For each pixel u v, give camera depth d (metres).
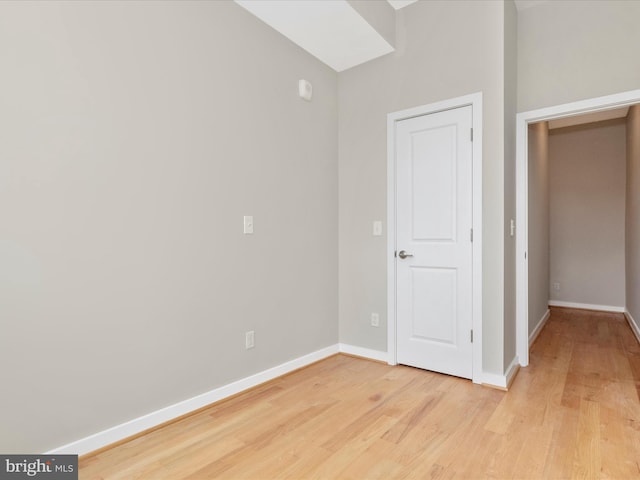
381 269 3.14
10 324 1.54
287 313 2.87
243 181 2.52
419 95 2.90
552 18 2.81
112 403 1.85
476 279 2.63
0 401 1.52
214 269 2.33
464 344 2.71
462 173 2.72
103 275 1.82
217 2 2.34
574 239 5.36
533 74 2.89
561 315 4.94
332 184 3.34
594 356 3.22
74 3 1.72
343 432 1.97
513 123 2.84
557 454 1.75
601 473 1.61
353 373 2.87
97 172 1.80
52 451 1.65
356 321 3.31
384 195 3.11
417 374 2.83
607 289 5.16
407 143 2.99
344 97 3.36
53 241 1.66
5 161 1.53
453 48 2.73
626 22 2.54
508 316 2.68
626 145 4.84
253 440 1.90
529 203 3.51
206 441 1.90
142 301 1.98
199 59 2.24
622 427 1.99
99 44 1.80
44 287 1.63
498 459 1.72
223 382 2.38
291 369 2.89
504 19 2.54
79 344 1.74
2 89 1.52
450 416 2.14
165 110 2.07
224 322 2.39
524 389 2.52
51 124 1.65
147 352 2.00
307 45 2.94
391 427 2.02
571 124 5.18
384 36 2.86
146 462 1.72
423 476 1.61
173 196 2.11
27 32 1.58
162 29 2.06
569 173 5.39
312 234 3.12
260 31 2.62
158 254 2.04
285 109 2.84
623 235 5.04
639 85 2.49
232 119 2.44
